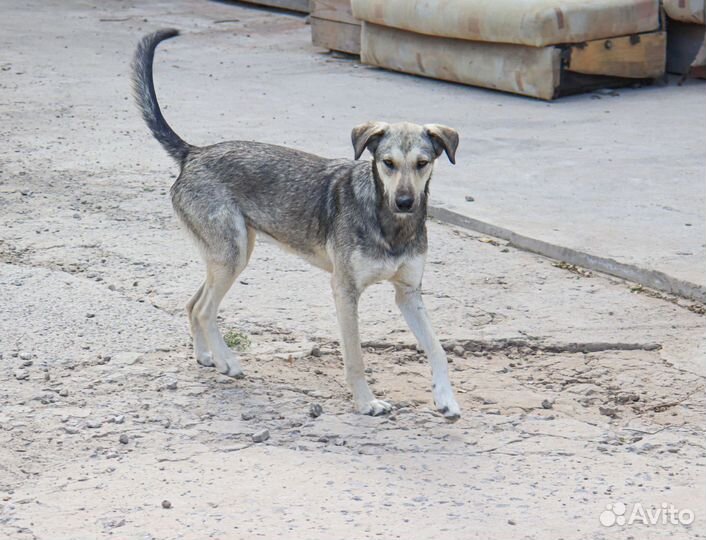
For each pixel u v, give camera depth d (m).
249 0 32.34
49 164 16.95
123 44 26.94
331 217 9.51
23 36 27.80
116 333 10.86
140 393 9.61
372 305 11.84
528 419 9.33
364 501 7.80
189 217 10.12
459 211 14.64
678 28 22.58
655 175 16.19
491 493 7.98
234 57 25.48
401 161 8.96
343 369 10.41
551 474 8.30
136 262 12.95
